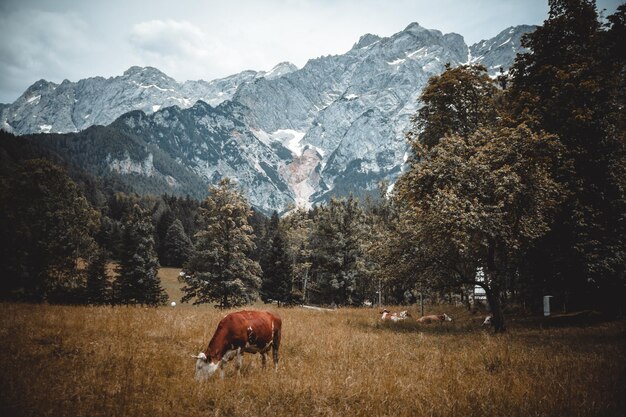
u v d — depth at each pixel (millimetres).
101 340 11156
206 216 43625
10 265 49375
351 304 54875
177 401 7410
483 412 7387
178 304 67125
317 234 55375
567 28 25844
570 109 24078
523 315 28734
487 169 19031
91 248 62281
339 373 9711
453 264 21812
